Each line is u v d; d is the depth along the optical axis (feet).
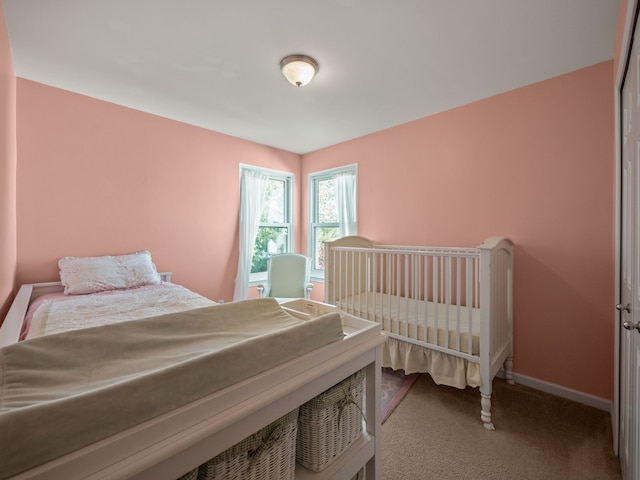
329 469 2.95
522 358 7.33
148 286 8.03
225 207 11.09
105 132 8.48
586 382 6.48
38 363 2.00
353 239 9.56
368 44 5.78
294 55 6.14
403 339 6.93
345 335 3.46
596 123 6.36
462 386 6.11
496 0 4.68
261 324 3.21
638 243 3.75
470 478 4.56
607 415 6.06
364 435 3.49
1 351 1.95
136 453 1.64
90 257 8.09
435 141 8.98
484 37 5.55
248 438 2.25
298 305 4.42
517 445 5.24
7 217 5.77
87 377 2.03
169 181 9.73
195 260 10.38
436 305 6.45
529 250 7.23
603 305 6.29
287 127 10.27
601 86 6.31
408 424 5.83
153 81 7.31
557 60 6.25
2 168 5.23
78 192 8.10
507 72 6.72
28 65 6.66
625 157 4.71
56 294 7.09
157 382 1.81
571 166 6.66
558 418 5.98
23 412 1.40
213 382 2.06
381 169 10.41
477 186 8.11
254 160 11.89
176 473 1.76
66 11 4.95
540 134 7.07
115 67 6.71
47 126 7.63
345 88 7.50
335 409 3.05
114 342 2.32
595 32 5.38
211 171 10.69
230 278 11.30
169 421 1.79
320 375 2.66
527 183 7.26
